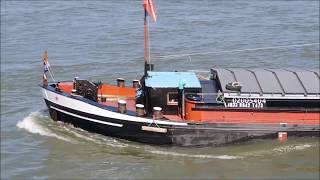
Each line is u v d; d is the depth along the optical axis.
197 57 50.84
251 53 51.78
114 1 80.81
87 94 32.62
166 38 58.25
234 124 30.17
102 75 45.56
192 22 65.94
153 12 32.53
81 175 28.48
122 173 28.59
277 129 30.23
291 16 67.94
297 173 28.17
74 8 76.25
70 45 56.16
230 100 30.19
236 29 61.91
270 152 30.27
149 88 30.73
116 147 31.06
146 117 30.44
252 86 30.59
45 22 67.62
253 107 30.28
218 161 29.58
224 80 31.14
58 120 33.38
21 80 44.31
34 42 57.72
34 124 33.94
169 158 29.97
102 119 31.16
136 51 53.22
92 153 30.58
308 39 56.31
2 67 47.97
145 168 29.06
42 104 38.34
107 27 63.91
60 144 31.53
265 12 71.12
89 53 52.75
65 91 34.03
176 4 78.50
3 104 38.44
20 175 28.30
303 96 30.20
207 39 57.56
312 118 30.52
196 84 30.88
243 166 29.00
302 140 30.58
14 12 74.12
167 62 49.38
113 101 33.12
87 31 62.16
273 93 30.12
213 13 71.44
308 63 48.38
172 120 30.28
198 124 30.08
